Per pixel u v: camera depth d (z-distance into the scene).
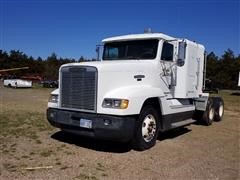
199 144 8.56
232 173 6.15
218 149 8.06
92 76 7.18
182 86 9.72
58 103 7.77
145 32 9.06
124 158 6.84
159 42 8.61
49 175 5.56
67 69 7.57
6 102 18.28
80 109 7.33
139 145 7.48
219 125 12.26
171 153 7.45
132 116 7.22
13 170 5.74
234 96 39.00
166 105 8.41
